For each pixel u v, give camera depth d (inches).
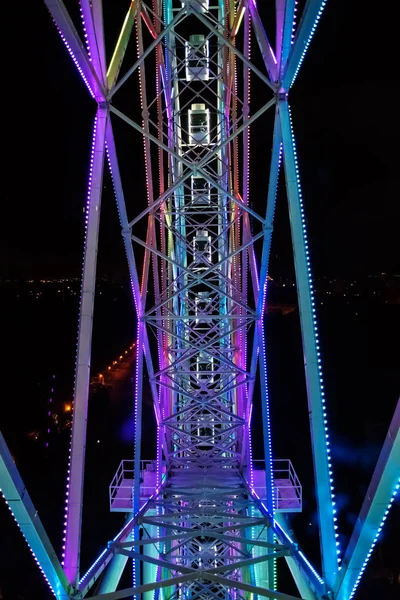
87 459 1223.5
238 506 489.1
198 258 579.5
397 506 816.9
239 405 630.5
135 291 470.0
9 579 788.6
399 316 1272.1
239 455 615.5
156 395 557.0
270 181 386.0
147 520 427.2
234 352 644.1
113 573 500.4
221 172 607.5
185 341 539.8
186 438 648.4
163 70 572.1
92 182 318.3
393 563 792.3
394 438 193.0
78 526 278.1
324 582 271.1
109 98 335.0
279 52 313.6
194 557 526.0
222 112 581.0
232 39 536.1
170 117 574.6
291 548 343.6
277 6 310.0
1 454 202.5
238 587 297.1
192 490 539.2
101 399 1414.9
